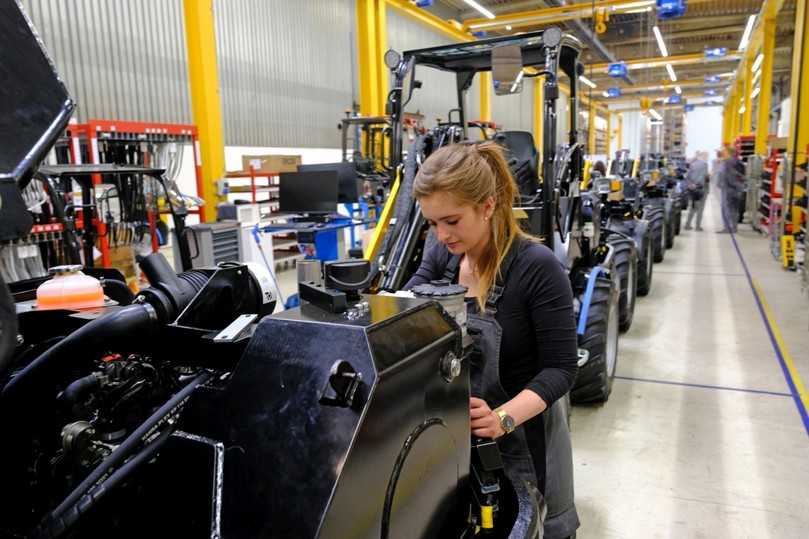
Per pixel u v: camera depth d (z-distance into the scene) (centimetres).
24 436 92
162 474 78
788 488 254
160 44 665
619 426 315
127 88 630
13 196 64
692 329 489
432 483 83
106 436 95
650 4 1042
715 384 371
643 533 226
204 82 648
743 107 1612
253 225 532
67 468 90
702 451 287
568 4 1149
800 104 701
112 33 611
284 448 67
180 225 340
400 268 292
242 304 109
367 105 1020
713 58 1545
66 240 302
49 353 84
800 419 319
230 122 774
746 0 1188
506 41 329
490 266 134
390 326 74
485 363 128
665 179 1233
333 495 62
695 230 1154
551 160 304
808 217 584
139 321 89
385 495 71
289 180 637
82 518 77
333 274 84
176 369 105
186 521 74
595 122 2400
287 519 63
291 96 882
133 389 100
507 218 132
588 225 383
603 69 1681
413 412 76
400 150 361
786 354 421
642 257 588
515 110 1680
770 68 1143
